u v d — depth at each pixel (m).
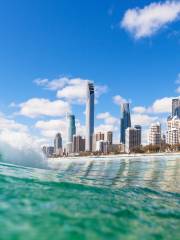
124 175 19.25
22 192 7.14
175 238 5.30
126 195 8.88
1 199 6.28
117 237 4.80
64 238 4.44
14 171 11.45
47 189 7.91
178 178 17.34
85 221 5.35
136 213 6.66
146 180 15.96
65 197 7.14
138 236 5.03
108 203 7.23
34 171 12.48
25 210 5.56
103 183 11.88
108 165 34.88
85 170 24.77
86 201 7.03
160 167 29.28
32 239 4.25
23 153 19.42
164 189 11.86
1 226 4.64
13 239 4.18
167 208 7.70
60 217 5.37
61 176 11.80
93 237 4.64
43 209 5.74
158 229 5.68
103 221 5.53
